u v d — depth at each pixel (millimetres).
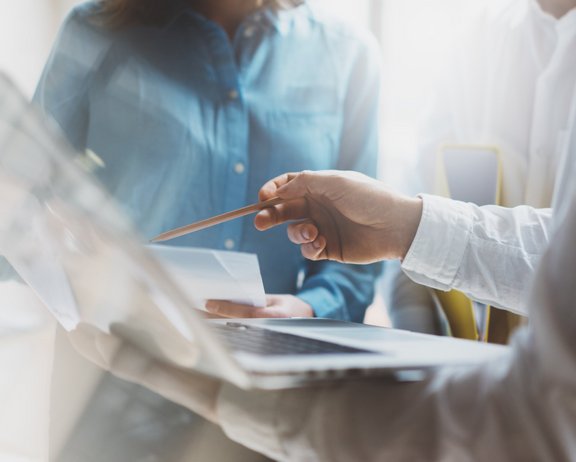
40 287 560
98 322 499
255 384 349
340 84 1341
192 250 648
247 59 1318
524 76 1297
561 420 303
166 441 625
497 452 320
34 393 1223
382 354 430
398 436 348
